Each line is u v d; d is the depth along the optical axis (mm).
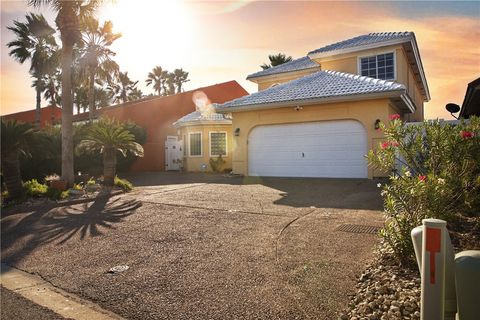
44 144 12836
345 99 13953
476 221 5492
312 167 15219
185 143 23688
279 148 16078
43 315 3906
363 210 8125
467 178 5039
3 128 10516
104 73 27094
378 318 3336
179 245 6090
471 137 5219
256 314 3615
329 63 19672
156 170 25734
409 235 4328
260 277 4520
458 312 2514
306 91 15680
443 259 2295
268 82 23609
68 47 13430
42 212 9531
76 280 4840
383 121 13539
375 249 5223
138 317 3734
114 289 4449
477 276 2424
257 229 6844
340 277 4359
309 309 3646
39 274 5176
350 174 14352
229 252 5570
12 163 10906
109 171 13492
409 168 5535
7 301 4305
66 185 12375
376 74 18156
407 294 3609
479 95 13633
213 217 8023
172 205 9617
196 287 4344
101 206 10039
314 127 15195
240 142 17031
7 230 7844
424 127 5883
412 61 19422
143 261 5406
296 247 5594
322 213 7961
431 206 4387
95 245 6379
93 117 24734
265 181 14570
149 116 25828
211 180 16094
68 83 13242
